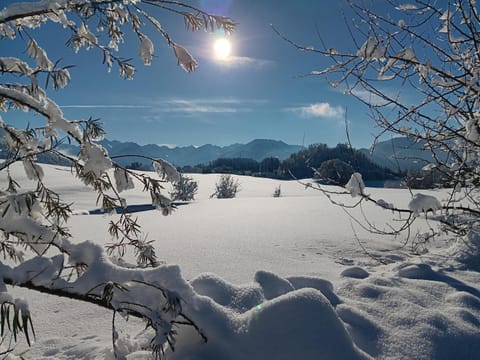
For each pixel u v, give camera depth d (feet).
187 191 86.69
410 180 12.27
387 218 30.04
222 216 36.52
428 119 12.01
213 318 6.29
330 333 6.49
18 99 5.34
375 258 16.88
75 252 5.61
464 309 9.30
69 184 106.11
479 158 13.10
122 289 5.01
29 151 5.61
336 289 9.98
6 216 5.11
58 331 9.48
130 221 6.41
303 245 20.42
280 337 6.30
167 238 23.26
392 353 7.40
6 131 5.57
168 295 5.35
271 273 8.68
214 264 16.10
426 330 8.10
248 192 152.35
